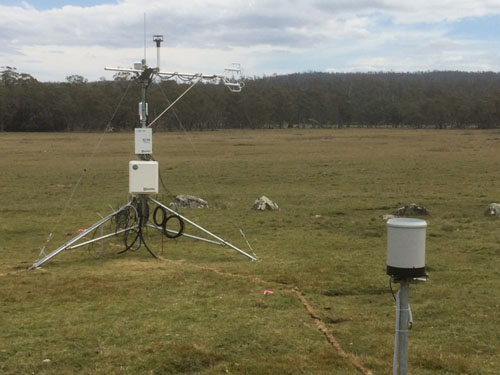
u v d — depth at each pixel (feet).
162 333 21.16
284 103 429.79
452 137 261.85
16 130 358.02
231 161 134.92
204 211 57.52
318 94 463.42
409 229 13.56
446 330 21.91
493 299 26.03
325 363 18.65
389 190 78.74
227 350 19.71
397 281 13.84
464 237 42.50
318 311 24.32
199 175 103.35
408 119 439.22
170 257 36.11
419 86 555.28
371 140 238.89
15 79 375.45
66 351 19.40
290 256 36.63
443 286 28.60
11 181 93.66
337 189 81.51
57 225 49.93
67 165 124.36
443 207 61.05
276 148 187.11
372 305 25.70
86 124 366.84
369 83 586.45
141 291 27.30
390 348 19.86
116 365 18.31
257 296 26.50
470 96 450.71
